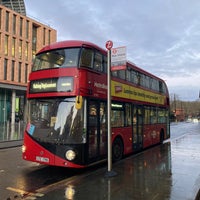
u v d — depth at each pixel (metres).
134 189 6.88
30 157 9.14
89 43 9.68
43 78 9.37
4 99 43.97
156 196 6.36
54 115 9.01
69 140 8.67
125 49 8.46
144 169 9.23
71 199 6.17
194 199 6.19
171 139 21.69
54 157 8.70
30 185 7.97
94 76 9.59
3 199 6.62
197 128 42.38
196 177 8.14
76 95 8.78
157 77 17.59
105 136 10.19
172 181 7.66
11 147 16.78
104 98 10.18
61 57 9.27
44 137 8.99
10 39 44.09
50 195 6.47
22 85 45.81
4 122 41.53
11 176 9.06
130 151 12.52
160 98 17.94
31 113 9.49
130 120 12.71
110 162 8.42
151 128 15.74
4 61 43.16
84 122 8.86
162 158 11.56
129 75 12.94
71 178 8.32
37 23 49.84
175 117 91.06
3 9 43.03
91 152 9.17
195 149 14.63
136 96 13.61
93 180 7.75
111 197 6.28
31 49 48.38
